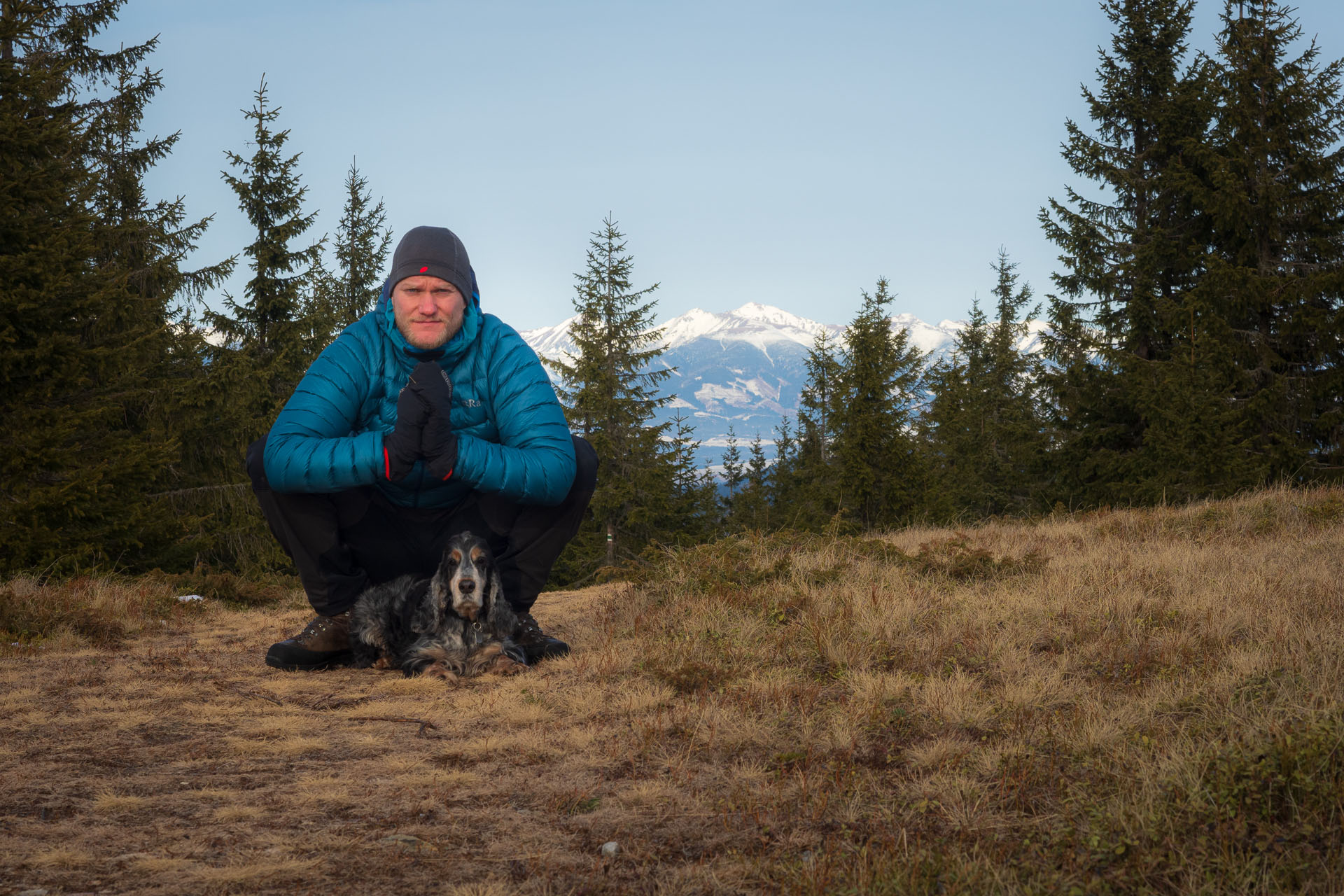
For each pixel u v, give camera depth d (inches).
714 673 240.8
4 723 218.5
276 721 218.1
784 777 167.6
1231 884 113.4
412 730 210.8
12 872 130.3
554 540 286.4
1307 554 362.9
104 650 323.3
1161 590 317.4
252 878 128.7
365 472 255.8
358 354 277.1
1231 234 1122.0
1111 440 1125.1
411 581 284.2
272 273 1207.6
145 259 1013.8
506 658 268.8
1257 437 970.1
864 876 120.6
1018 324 2218.3
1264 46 1078.4
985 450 1642.5
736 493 1995.6
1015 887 116.9
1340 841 123.1
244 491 1001.5
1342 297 979.3
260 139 1219.2
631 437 1594.5
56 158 727.7
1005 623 283.7
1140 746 164.6
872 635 272.5
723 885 124.6
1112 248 1197.1
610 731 201.9
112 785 171.3
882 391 1192.8
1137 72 1237.7
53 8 977.5
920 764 170.2
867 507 1189.7
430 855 137.1
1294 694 179.9
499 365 282.8
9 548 571.5
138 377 802.8
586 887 125.6
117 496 682.2
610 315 1672.0
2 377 620.7
